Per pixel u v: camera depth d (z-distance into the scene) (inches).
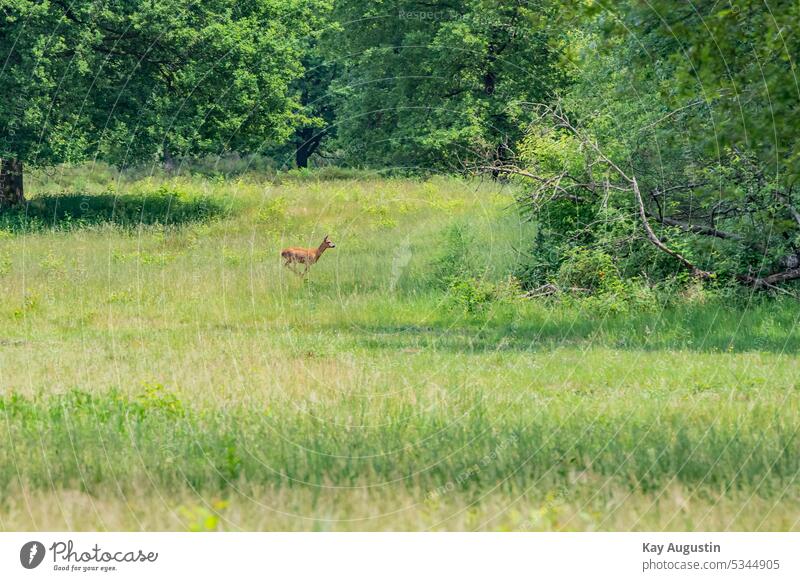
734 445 820.0
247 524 666.8
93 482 739.4
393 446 826.2
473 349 1547.7
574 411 983.6
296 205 3388.3
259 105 3875.5
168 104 3683.6
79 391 1094.4
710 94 1406.3
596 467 771.4
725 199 1859.0
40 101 3484.3
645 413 984.9
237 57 3740.2
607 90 2164.1
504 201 2962.6
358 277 2320.4
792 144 1422.2
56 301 2026.3
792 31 1320.1
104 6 3472.0
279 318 1899.6
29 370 1279.5
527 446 821.2
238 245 2878.9
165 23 3565.5
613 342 1561.3
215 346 1535.4
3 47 3474.4
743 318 1672.0
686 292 1846.7
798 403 1037.8
